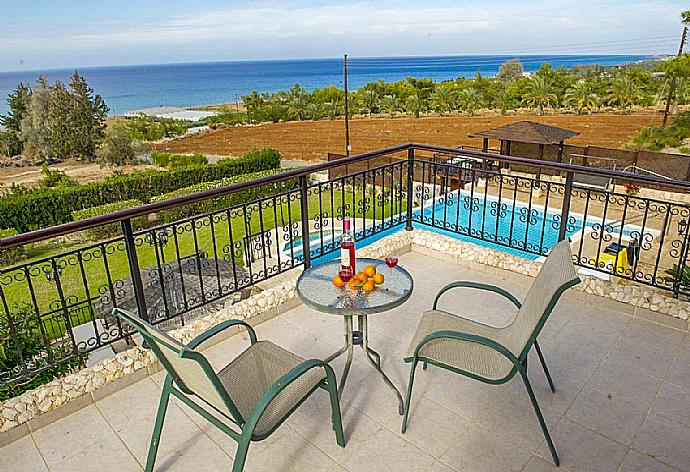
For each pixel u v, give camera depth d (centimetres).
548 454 188
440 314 238
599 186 1021
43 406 214
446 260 395
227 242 980
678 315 277
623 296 298
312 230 860
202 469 188
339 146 2527
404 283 226
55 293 820
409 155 410
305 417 214
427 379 240
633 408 214
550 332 280
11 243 196
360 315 216
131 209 240
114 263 934
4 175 2614
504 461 186
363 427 207
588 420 207
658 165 1066
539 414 181
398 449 194
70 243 1170
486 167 1001
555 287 175
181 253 940
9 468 191
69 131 2936
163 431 209
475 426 206
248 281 340
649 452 188
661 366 245
